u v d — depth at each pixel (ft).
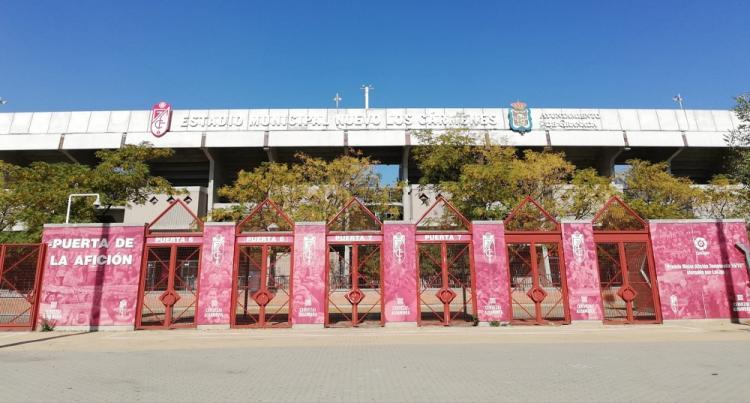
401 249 53.83
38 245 52.13
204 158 166.09
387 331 48.93
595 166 172.14
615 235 55.26
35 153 158.81
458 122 154.61
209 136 152.76
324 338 44.04
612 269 59.26
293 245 53.42
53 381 24.76
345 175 102.68
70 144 151.64
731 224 56.08
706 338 41.75
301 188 97.25
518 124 154.92
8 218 82.94
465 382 23.81
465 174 84.38
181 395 21.52
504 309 53.11
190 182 183.83
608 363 29.17
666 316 53.72
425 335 45.50
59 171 86.79
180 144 152.15
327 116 156.04
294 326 51.60
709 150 163.63
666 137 156.76
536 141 154.30
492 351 34.71
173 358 32.65
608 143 155.63
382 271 53.47
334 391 22.12
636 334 45.21
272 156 156.66
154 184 96.07
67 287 51.62
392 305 52.75
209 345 39.73
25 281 51.83
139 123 154.51
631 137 156.35
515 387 22.58
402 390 22.18
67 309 51.13
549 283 57.41
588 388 22.27
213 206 153.89
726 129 158.92
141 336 46.37
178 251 57.57
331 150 160.25
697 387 22.35
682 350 34.55
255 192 98.48
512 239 54.70
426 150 99.45
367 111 156.97
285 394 21.59
